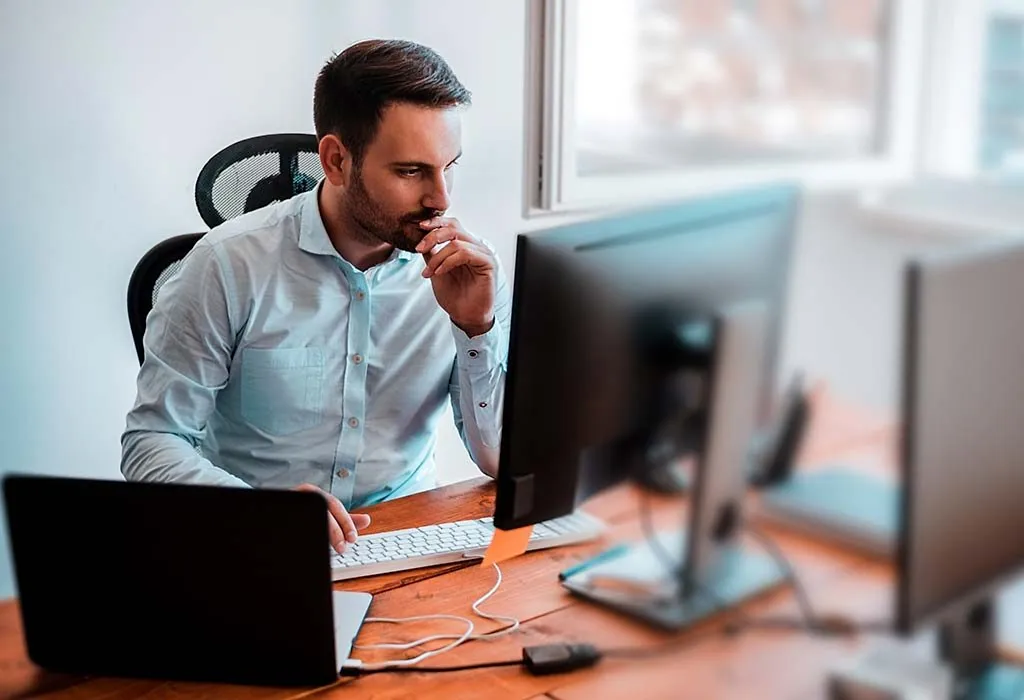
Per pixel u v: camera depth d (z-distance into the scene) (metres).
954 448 0.67
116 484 0.98
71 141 2.13
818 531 0.70
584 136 2.88
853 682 0.72
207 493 0.96
